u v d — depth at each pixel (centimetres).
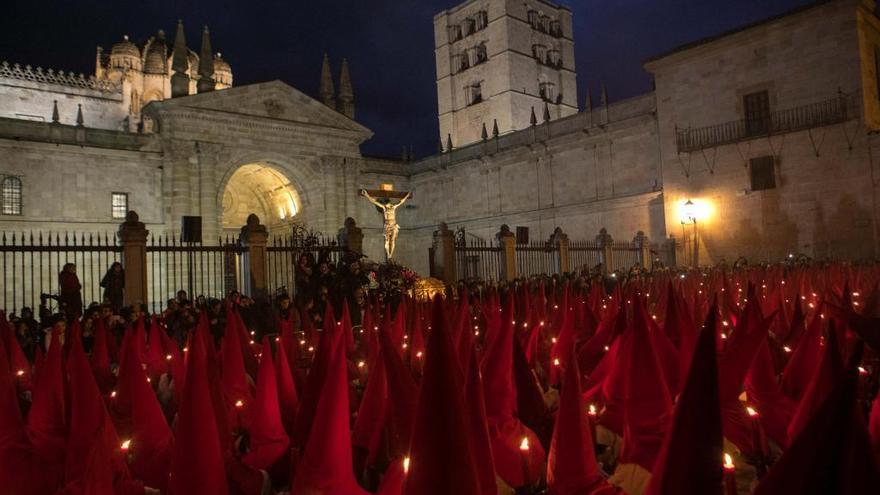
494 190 5419
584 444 373
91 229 4491
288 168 5619
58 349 530
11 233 4184
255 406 525
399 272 2158
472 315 1270
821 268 2198
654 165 4219
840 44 3316
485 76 7206
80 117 4584
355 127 5944
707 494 248
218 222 5034
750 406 559
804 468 217
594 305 1206
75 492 407
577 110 7825
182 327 1364
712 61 3809
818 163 3366
